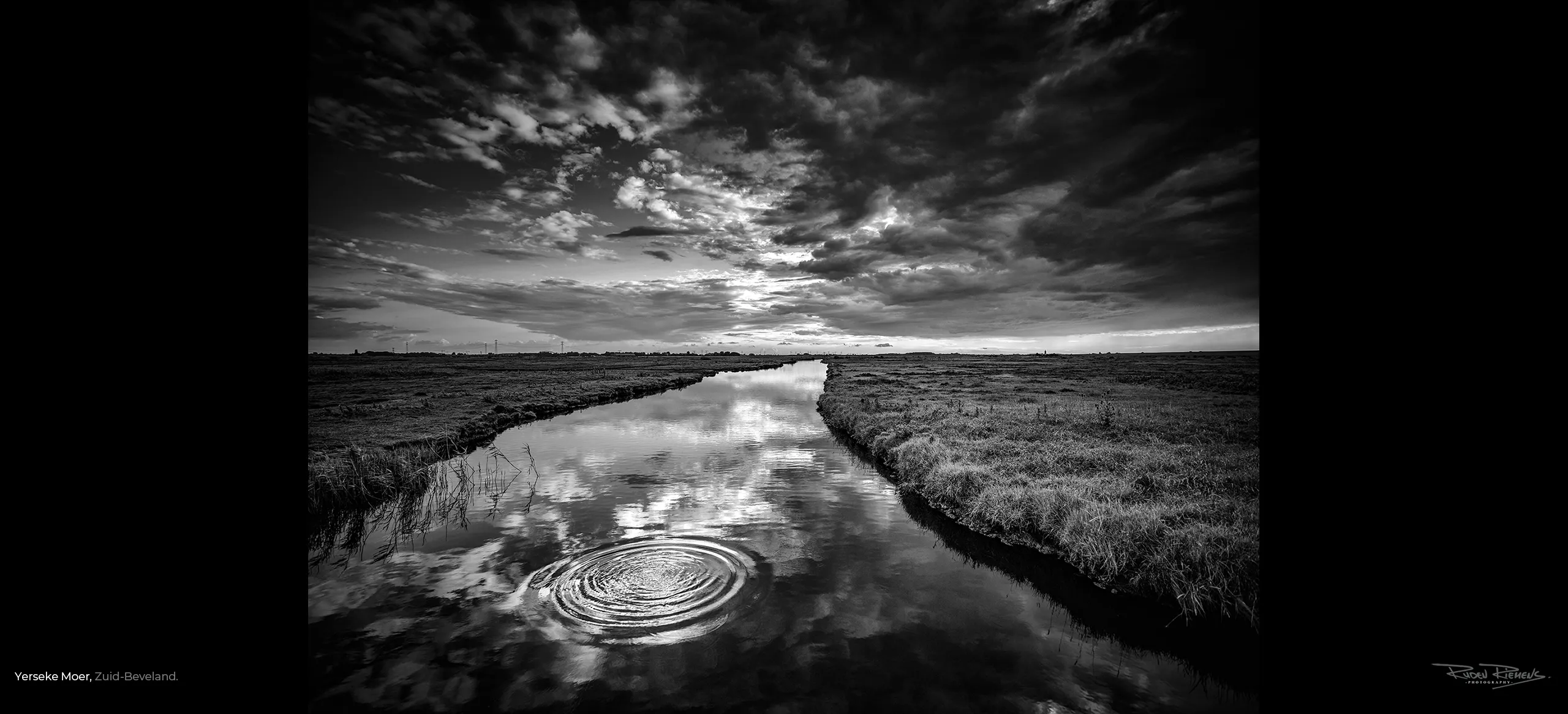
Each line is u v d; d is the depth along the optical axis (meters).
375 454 12.92
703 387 47.59
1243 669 5.38
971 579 7.50
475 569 7.87
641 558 8.27
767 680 5.25
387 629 6.20
